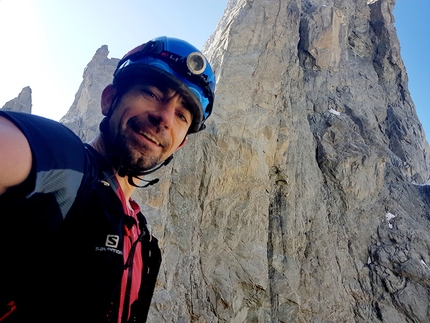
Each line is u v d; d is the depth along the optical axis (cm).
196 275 1597
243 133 2028
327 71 3266
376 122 3222
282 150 2206
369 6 4056
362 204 2561
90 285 109
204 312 1508
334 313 1945
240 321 1617
